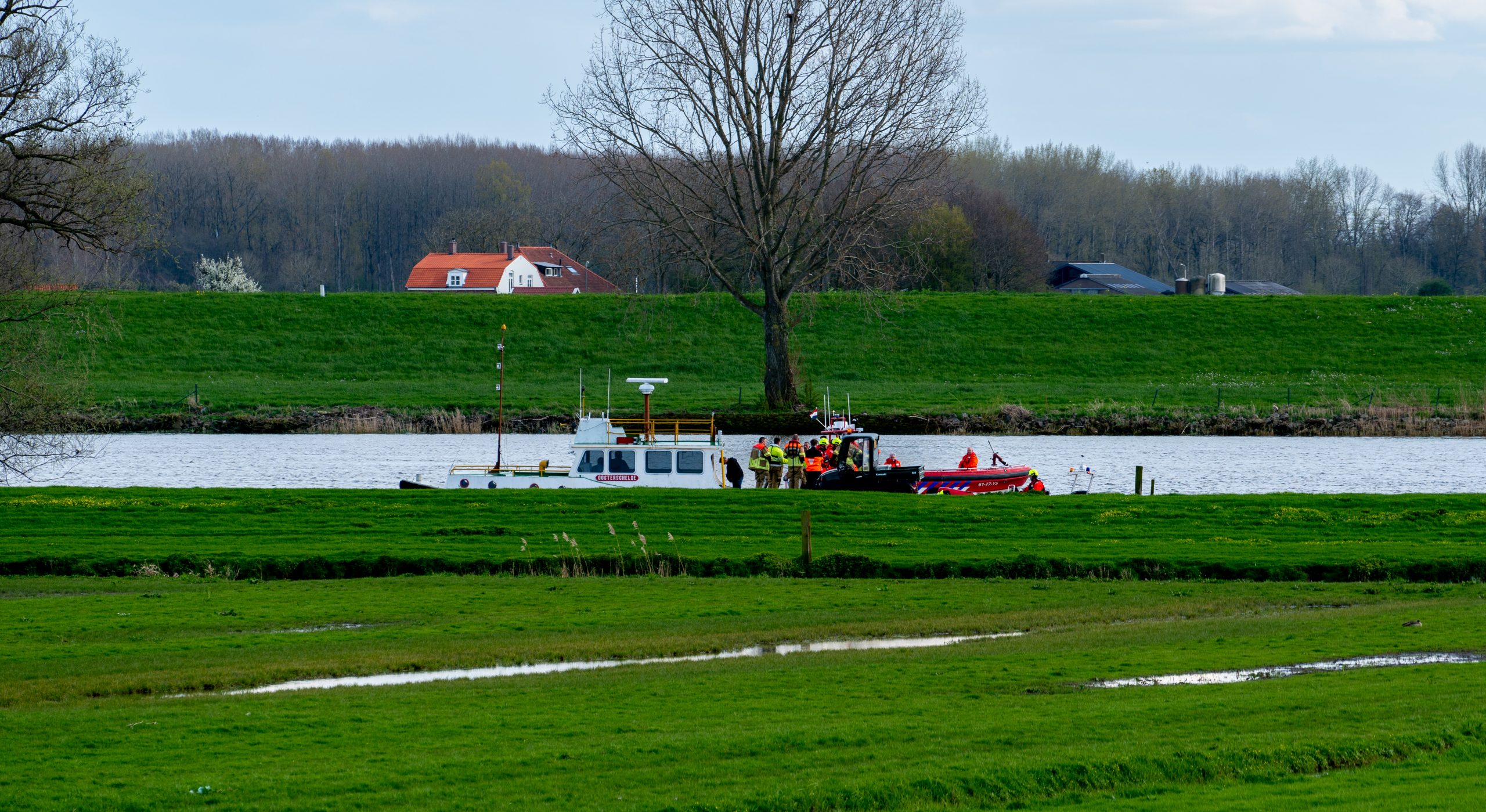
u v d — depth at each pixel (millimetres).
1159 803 44969
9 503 126438
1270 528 116625
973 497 135375
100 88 120250
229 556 102812
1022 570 101375
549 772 49906
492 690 64938
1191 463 194750
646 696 63000
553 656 74125
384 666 71125
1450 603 88188
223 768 50625
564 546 108062
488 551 106438
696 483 142125
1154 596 92875
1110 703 59375
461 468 144875
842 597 92000
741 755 51969
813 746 53000
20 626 80812
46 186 116188
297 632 80312
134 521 118000
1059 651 73438
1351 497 130500
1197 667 67812
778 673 68188
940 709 59031
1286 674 66062
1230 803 44375
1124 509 124625
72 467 188750
